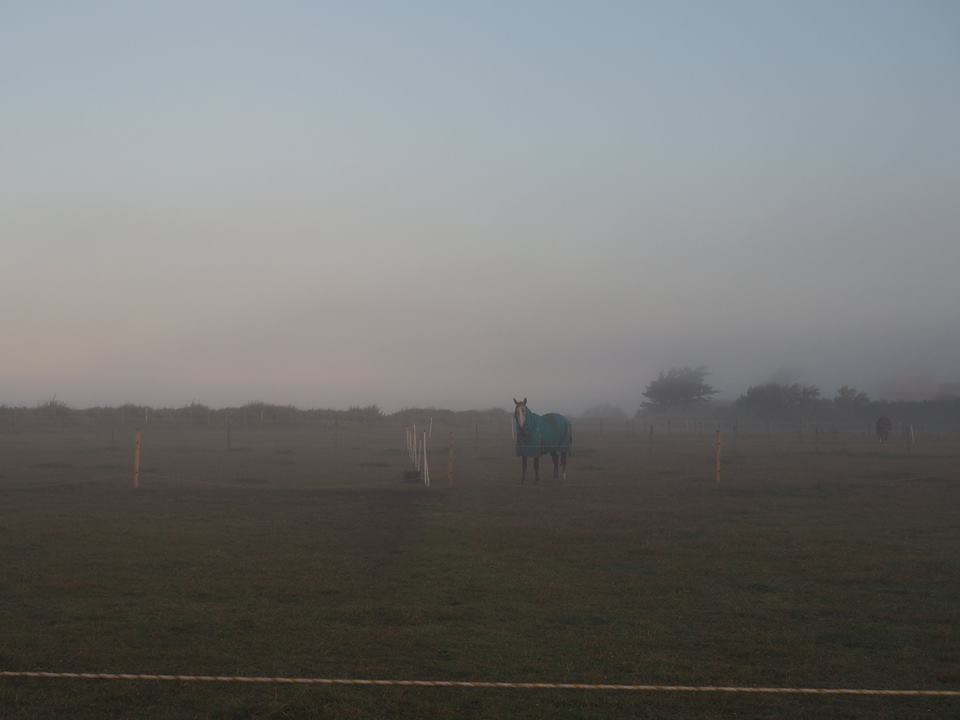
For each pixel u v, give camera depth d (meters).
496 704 6.92
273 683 7.36
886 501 21.36
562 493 23.02
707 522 17.64
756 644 8.79
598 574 12.38
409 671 7.77
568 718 6.65
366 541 15.12
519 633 9.16
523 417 25.97
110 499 20.77
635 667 7.95
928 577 12.24
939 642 8.91
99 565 12.66
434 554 13.85
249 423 71.81
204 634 8.95
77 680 7.38
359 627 9.30
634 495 22.56
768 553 14.09
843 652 8.53
